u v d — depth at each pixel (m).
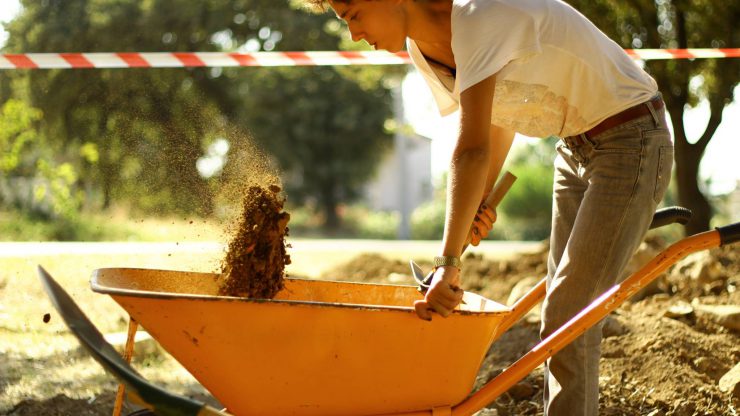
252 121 33.16
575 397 3.01
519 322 5.23
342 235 33.00
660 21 9.68
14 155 14.20
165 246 9.05
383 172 50.44
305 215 38.12
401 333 2.65
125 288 2.84
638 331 4.70
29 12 25.00
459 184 2.64
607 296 2.76
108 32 25.05
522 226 26.86
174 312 2.50
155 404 2.29
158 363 4.88
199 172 4.32
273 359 2.59
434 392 2.77
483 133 2.66
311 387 2.65
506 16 2.71
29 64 5.64
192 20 25.86
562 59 2.86
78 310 2.46
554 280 3.04
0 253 7.92
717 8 9.21
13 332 5.18
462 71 2.71
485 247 10.99
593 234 2.96
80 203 16.17
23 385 4.15
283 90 33.41
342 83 35.31
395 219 35.72
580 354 3.00
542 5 2.81
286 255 3.14
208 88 30.19
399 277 7.62
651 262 2.78
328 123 35.81
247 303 2.49
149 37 25.61
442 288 2.60
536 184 27.81
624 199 2.95
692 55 5.98
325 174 36.31
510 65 2.76
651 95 3.03
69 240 15.03
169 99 23.36
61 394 3.99
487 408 3.99
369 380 2.69
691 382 4.12
